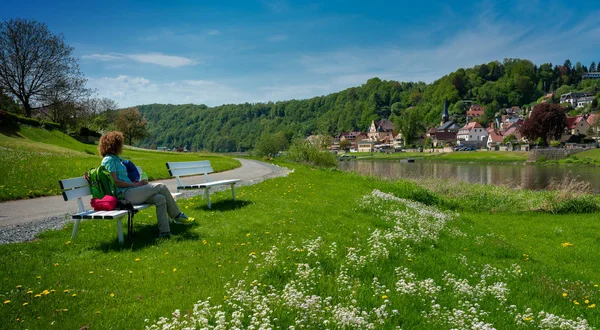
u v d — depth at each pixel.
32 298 5.53
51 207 12.61
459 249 10.32
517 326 5.48
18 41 52.50
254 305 5.28
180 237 8.77
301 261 7.31
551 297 7.10
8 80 53.28
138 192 8.80
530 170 70.25
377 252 8.12
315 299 5.23
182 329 4.35
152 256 7.54
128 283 6.20
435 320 5.29
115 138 8.99
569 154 98.06
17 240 8.54
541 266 9.45
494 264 9.19
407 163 99.06
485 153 121.56
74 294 5.66
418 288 6.43
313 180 21.30
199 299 5.62
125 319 5.04
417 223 11.80
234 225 10.02
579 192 19.58
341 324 4.77
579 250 11.59
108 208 8.34
